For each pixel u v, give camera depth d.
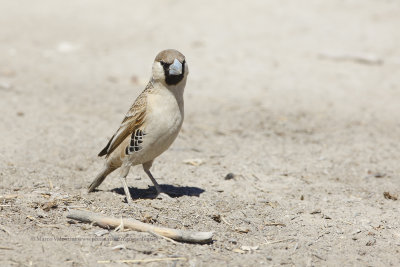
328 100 18.44
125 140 9.41
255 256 8.00
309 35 25.84
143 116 9.17
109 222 8.42
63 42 25.86
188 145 13.73
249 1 30.58
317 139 14.61
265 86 19.98
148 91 9.22
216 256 7.86
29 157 11.98
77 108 16.70
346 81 20.58
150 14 30.03
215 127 15.44
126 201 9.74
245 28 27.12
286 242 8.61
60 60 23.25
